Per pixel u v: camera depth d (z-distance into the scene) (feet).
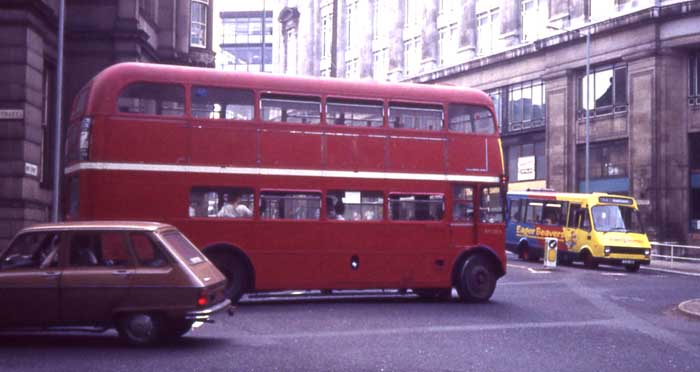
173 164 51.70
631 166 132.26
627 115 134.41
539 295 63.77
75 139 51.65
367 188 56.03
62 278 35.35
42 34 87.76
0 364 31.65
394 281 56.49
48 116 96.22
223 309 36.96
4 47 82.64
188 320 35.65
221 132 53.01
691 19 124.06
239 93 53.78
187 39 131.64
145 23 112.27
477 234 58.80
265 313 50.14
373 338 39.50
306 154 54.80
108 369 30.58
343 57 245.24
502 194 59.82
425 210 57.67
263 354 34.42
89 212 49.93
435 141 58.18
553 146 150.00
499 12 170.30
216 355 34.04
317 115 55.36
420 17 204.85
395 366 31.76
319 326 44.04
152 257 35.78
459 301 59.36
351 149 55.93
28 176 82.99
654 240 127.13
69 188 52.16
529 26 162.40
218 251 52.75
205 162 52.42
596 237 99.91
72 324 35.42
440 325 44.75
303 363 32.24
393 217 56.75
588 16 143.84
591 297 62.44
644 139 129.80
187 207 51.85
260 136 53.83
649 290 69.62
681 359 34.32
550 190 114.01
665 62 127.85
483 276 58.44
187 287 35.24
